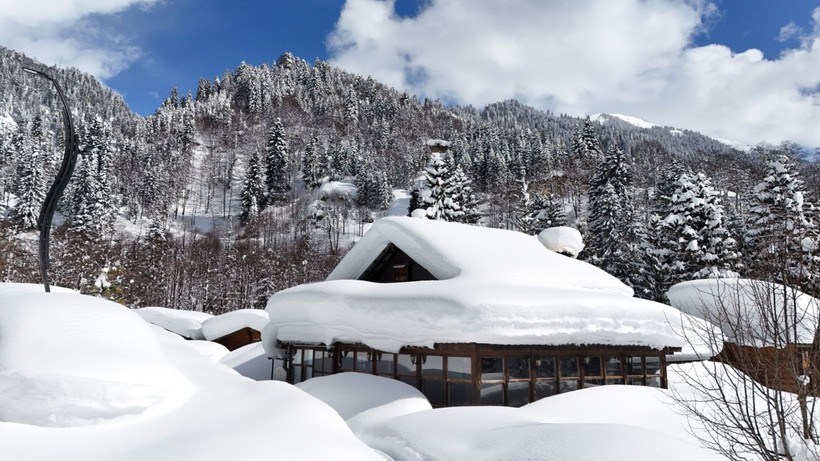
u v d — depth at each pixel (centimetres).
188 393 880
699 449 938
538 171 11881
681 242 3906
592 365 1817
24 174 8494
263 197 11575
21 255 5672
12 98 18988
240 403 882
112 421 731
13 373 737
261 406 877
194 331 3688
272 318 2181
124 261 6072
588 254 5078
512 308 1515
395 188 12962
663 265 4262
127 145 13225
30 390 722
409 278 2156
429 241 1998
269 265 6800
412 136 17862
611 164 6531
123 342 919
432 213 5291
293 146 15012
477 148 13162
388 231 2119
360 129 18000
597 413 1413
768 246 746
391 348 1692
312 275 7138
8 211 8581
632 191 8338
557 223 5594
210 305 6359
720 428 781
